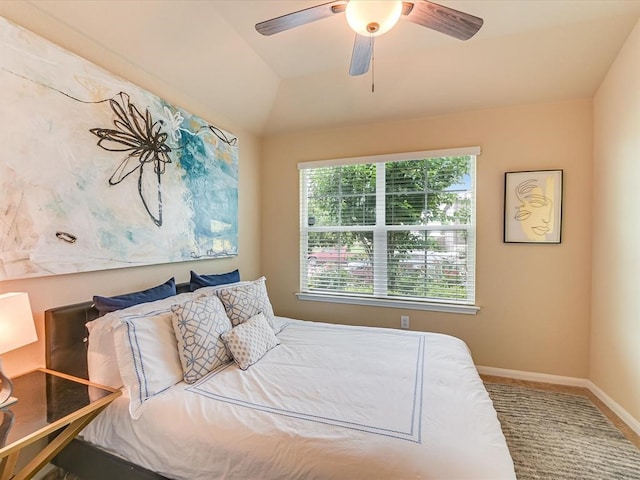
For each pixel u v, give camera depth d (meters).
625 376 2.06
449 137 2.83
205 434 1.19
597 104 2.39
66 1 1.52
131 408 1.34
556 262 2.56
